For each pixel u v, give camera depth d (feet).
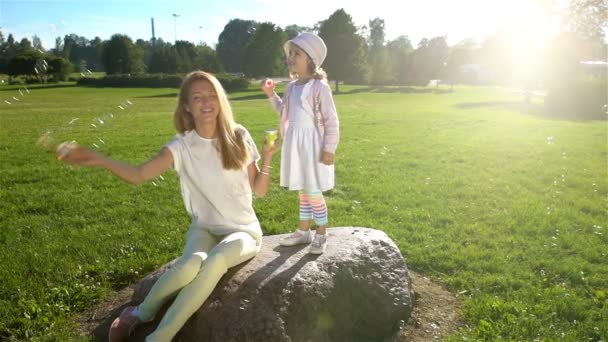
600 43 100.42
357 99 117.60
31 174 28.84
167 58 220.64
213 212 11.00
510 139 42.75
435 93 149.28
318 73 11.82
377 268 11.93
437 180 26.71
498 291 13.55
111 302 12.94
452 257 15.65
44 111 79.97
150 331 10.20
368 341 11.13
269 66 204.13
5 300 12.75
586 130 50.44
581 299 12.91
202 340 9.77
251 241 10.81
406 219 19.94
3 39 238.48
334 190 24.59
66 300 12.85
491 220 19.52
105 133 48.21
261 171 11.41
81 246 16.69
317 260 11.19
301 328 10.07
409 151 36.40
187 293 9.41
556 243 16.92
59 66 192.95
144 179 9.96
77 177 27.73
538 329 11.44
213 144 10.73
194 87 10.45
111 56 233.76
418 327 11.79
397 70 225.76
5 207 22.07
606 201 22.33
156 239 17.51
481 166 30.73
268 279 10.27
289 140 11.69
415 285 13.99
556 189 24.62
